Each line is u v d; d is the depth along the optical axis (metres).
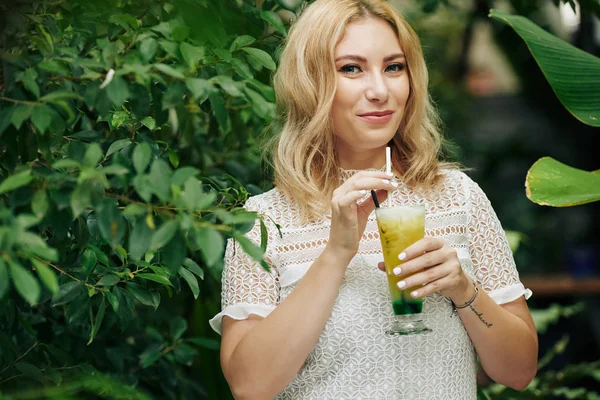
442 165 2.04
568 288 5.09
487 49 6.83
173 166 2.12
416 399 1.79
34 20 1.64
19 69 1.48
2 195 1.58
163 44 1.50
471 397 1.88
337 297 1.81
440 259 1.67
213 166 2.50
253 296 1.87
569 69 2.26
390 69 1.88
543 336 5.16
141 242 1.30
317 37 1.86
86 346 2.16
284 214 1.92
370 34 1.84
